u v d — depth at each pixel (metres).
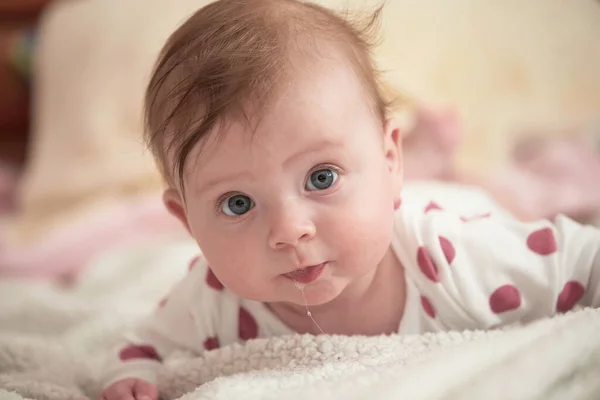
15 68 2.28
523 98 1.90
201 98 0.67
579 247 0.80
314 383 0.66
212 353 0.80
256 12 0.73
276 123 0.65
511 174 1.67
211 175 0.67
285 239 0.66
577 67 1.92
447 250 0.79
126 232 1.66
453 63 1.86
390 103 0.81
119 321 1.18
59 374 0.93
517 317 0.81
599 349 0.64
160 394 0.83
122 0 2.09
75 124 1.98
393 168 0.79
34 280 1.54
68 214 1.79
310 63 0.68
